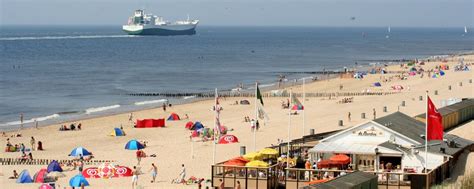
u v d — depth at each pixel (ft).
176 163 334.03
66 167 328.49
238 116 514.27
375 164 266.98
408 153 263.08
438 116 248.11
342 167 262.06
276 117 501.15
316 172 254.88
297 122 473.67
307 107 560.61
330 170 253.03
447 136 313.73
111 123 492.13
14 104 612.70
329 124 461.78
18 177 299.58
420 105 559.79
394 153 263.70
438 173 255.50
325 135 323.57
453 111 392.47
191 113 542.98
